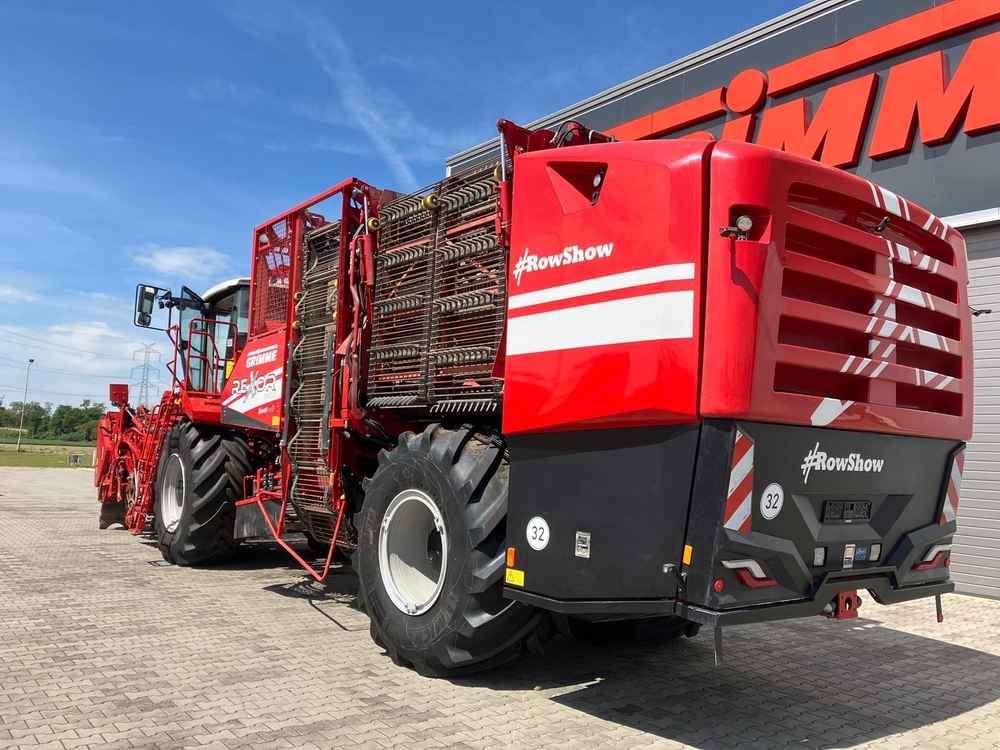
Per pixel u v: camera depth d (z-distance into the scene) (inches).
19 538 380.8
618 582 128.9
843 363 131.4
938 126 296.5
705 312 120.3
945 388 153.6
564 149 146.6
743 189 119.9
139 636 195.5
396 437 204.2
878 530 144.4
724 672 181.0
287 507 243.1
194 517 287.7
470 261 171.2
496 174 165.0
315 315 233.0
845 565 136.6
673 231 124.4
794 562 124.3
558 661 187.0
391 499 179.5
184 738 130.6
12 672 165.0
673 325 122.5
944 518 156.2
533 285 147.0
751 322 118.0
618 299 130.8
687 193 123.6
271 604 237.1
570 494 137.6
